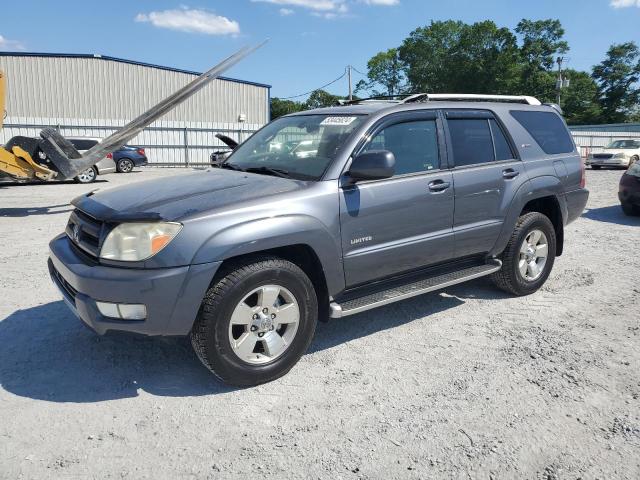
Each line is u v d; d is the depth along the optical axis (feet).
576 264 21.43
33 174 38.73
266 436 9.59
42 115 95.91
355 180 12.33
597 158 78.84
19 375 11.73
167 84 102.01
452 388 11.27
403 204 13.19
